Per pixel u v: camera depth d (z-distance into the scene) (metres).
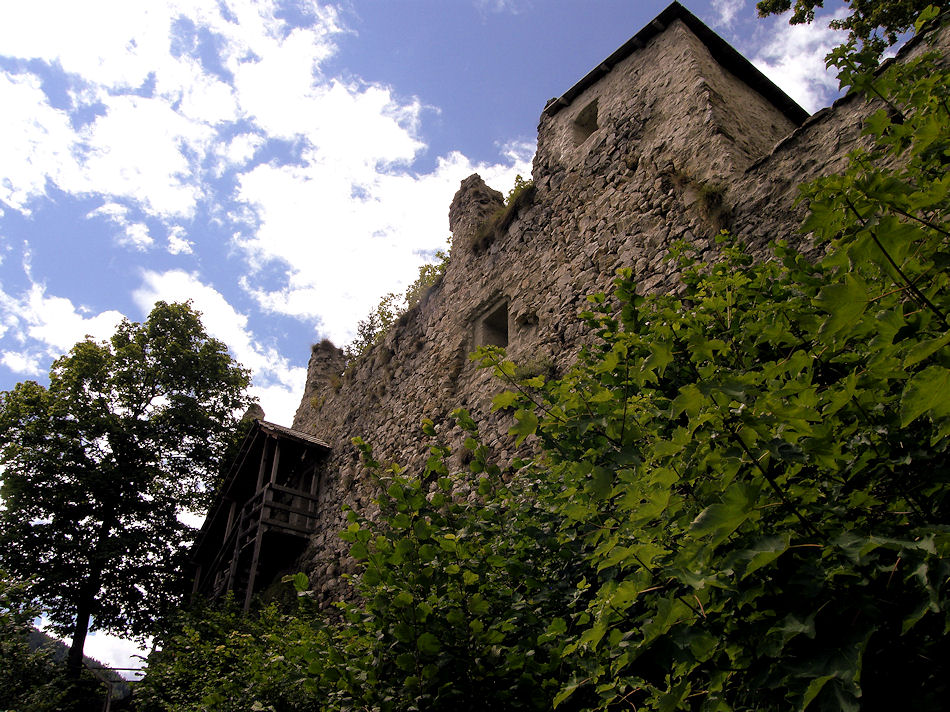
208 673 7.89
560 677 3.27
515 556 3.84
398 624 3.34
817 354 2.25
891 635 1.86
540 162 10.79
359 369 14.74
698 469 2.05
